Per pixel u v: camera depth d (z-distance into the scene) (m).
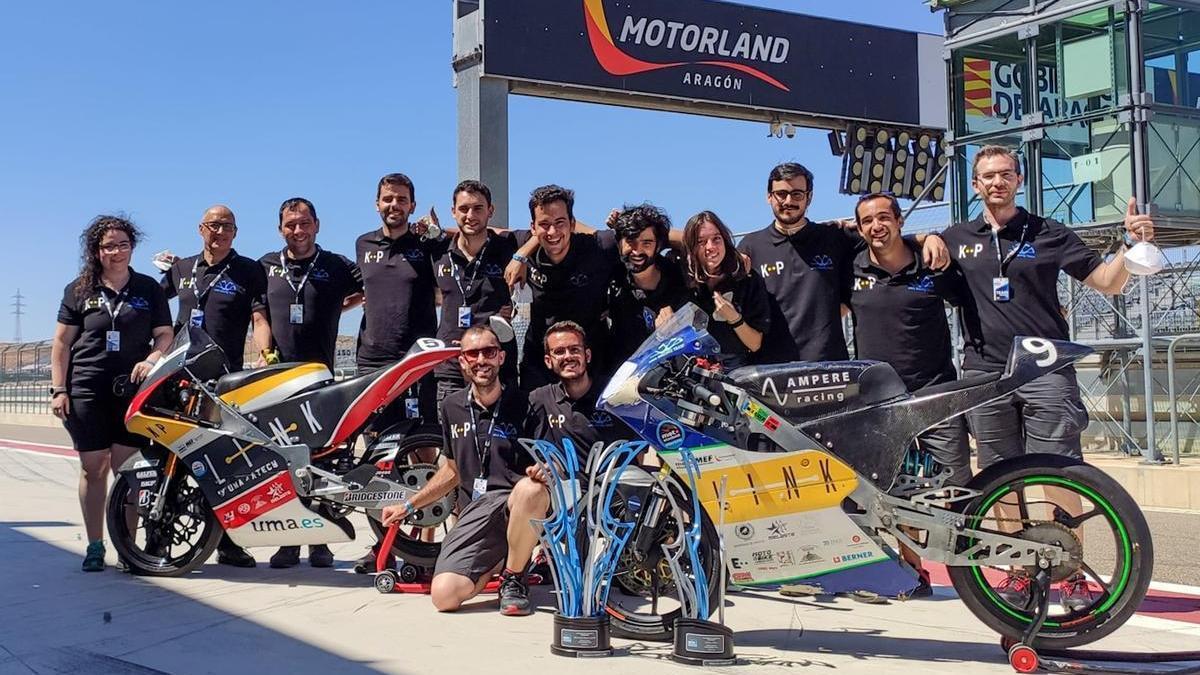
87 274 6.17
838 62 16.92
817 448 4.19
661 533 4.50
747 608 5.18
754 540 4.25
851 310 5.43
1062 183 13.39
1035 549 4.04
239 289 6.68
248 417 5.74
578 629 4.29
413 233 6.50
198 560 5.92
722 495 4.22
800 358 5.49
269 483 5.69
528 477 4.98
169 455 5.95
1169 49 13.09
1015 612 4.16
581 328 5.29
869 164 17.55
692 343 4.28
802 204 5.46
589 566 4.35
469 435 5.30
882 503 4.16
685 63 15.56
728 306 5.24
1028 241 5.05
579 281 5.75
